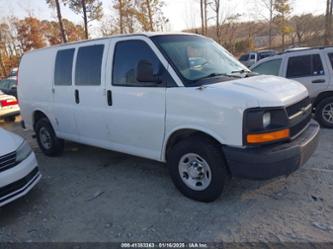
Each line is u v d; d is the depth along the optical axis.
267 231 3.08
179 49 3.96
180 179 3.82
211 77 3.73
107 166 5.24
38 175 4.21
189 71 3.73
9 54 40.53
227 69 4.11
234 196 3.80
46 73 5.57
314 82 6.61
